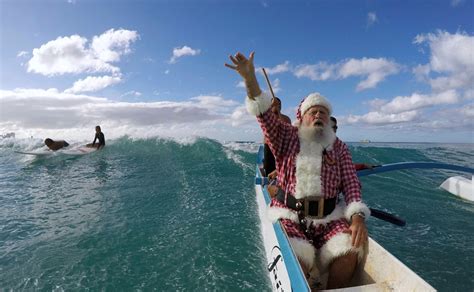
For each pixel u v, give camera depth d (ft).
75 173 27.86
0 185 23.43
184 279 9.56
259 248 11.68
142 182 23.49
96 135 42.32
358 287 6.30
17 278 9.91
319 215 7.19
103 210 16.69
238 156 34.19
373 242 7.16
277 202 7.95
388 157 38.83
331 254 6.73
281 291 7.16
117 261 10.86
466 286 9.67
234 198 18.62
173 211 16.21
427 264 11.06
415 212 16.92
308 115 7.47
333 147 7.47
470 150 52.65
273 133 7.34
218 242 12.21
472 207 17.81
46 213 16.43
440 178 25.85
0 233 13.71
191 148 38.29
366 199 19.43
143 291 8.97
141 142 42.68
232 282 9.30
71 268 10.45
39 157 37.52
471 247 12.44
